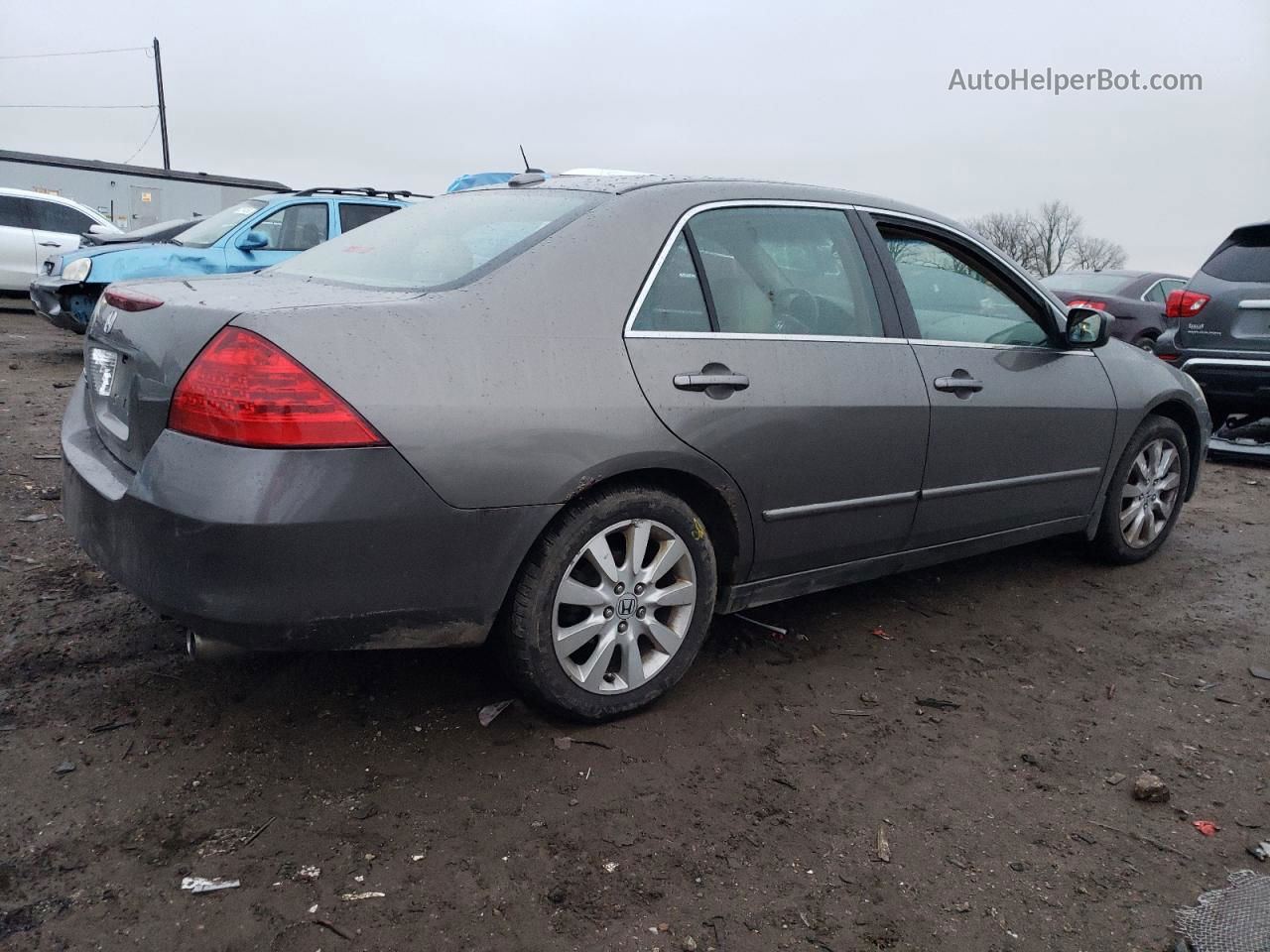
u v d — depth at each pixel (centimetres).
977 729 303
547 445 252
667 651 295
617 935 205
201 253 902
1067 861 238
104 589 365
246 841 227
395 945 198
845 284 339
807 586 336
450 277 270
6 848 219
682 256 295
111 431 268
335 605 231
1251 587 452
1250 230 730
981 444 367
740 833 242
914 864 234
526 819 242
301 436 222
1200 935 212
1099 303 1216
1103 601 423
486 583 252
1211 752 295
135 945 194
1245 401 713
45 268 1006
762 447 297
